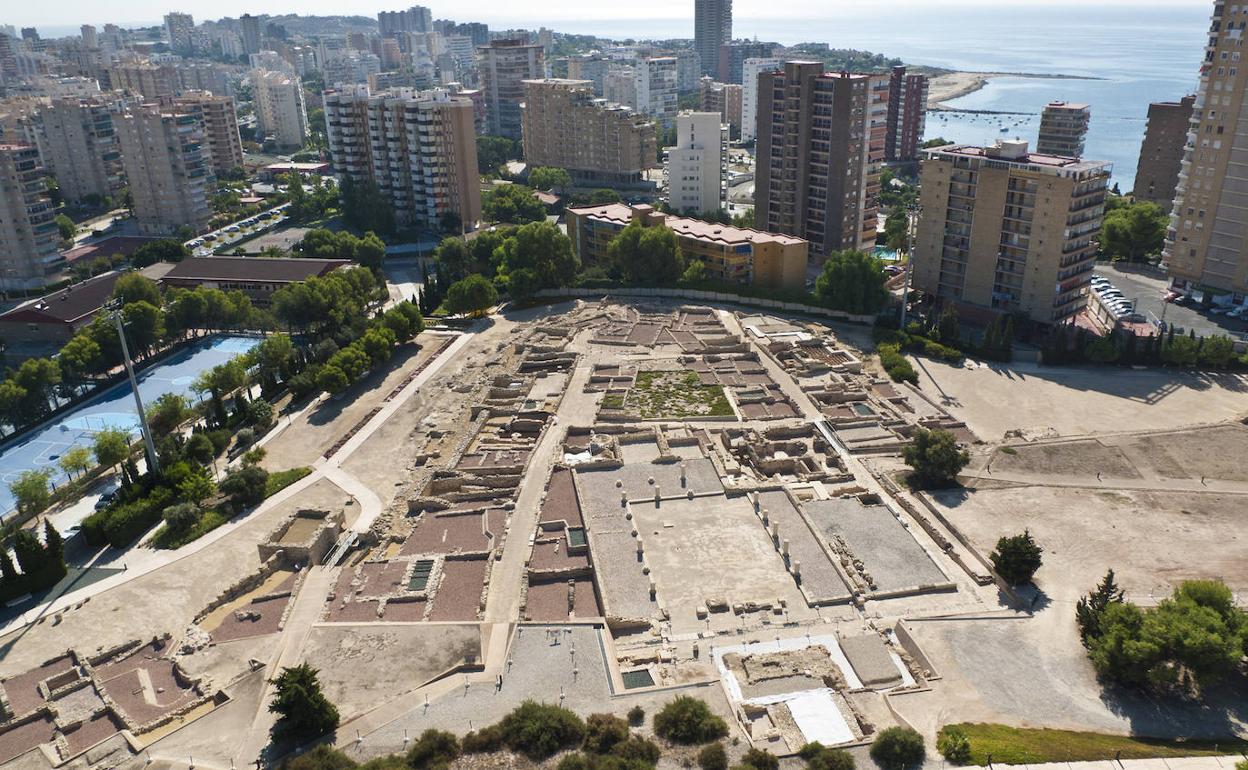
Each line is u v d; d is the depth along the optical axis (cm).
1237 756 7388
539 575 10150
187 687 8706
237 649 9100
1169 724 7925
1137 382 15462
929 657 8750
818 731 7775
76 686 8719
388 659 8781
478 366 16638
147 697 8525
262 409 14538
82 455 12762
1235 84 16788
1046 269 17050
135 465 12419
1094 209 16888
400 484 12506
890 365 16012
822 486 12119
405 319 17475
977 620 9325
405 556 10600
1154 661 8131
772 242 19812
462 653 8812
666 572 10175
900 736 7312
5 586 10088
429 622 9325
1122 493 11812
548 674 8488
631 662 8756
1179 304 18500
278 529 11150
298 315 17950
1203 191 17838
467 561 10506
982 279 18162
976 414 14412
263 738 7838
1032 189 16825
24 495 11812
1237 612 8456
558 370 16362
